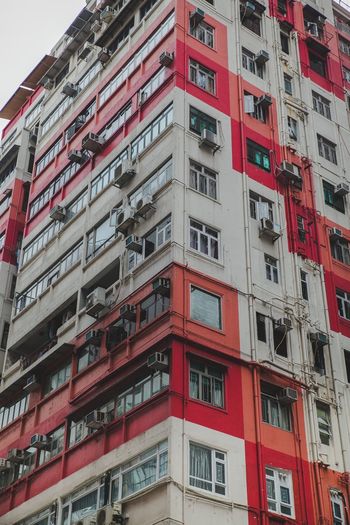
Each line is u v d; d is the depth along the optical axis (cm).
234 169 2906
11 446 3039
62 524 2467
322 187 3288
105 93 3491
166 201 2652
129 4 3497
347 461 2583
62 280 3170
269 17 3606
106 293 2769
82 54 3841
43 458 2797
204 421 2248
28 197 4103
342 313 3016
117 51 3512
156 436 2205
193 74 3022
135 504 2156
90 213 3172
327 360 2795
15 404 3195
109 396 2517
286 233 2948
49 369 3017
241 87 3164
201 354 2369
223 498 2153
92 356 2738
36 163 3938
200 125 2898
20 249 4028
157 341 2348
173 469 2088
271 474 2339
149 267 2592
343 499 2486
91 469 2442
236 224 2766
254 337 2552
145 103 3084
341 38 4103
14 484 2867
